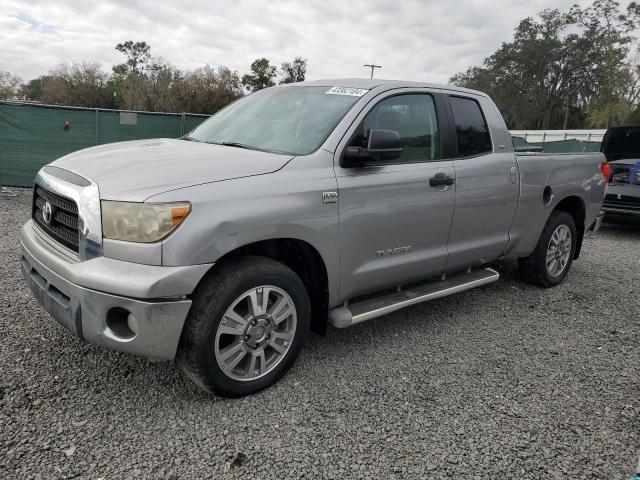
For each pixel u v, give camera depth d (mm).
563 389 3467
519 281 5816
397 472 2562
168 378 3283
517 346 4129
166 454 2592
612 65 53656
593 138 30953
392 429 2908
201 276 2744
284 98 4117
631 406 3287
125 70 65188
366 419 2988
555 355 3998
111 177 2900
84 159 3365
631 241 8945
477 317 4711
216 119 4414
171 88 51594
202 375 2879
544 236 5348
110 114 10734
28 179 10406
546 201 5191
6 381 3115
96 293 2697
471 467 2633
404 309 4812
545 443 2859
